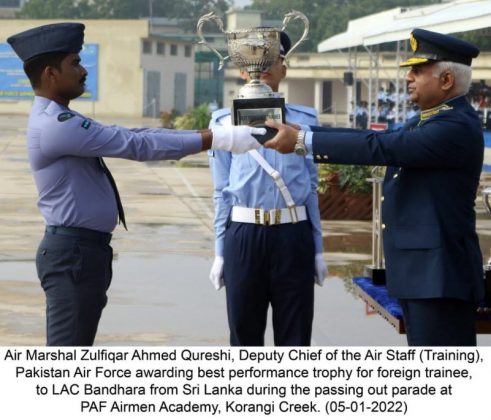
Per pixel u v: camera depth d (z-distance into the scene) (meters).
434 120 4.22
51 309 4.55
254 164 4.90
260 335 5.09
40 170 4.50
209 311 7.64
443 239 4.21
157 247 10.55
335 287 8.57
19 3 101.88
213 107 42.25
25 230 11.65
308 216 5.04
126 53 57.19
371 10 82.31
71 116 4.42
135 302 7.91
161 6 102.50
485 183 15.34
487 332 4.74
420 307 4.29
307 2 87.12
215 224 5.12
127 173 19.69
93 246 4.52
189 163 22.80
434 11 23.48
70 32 4.49
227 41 4.94
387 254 4.36
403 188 4.30
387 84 44.16
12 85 57.03
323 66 60.16
